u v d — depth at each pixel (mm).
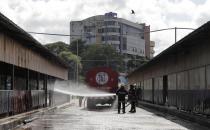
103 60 125000
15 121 20359
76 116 28797
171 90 34812
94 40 159250
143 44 170875
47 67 38000
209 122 19859
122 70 134000
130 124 21938
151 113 33219
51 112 34188
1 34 20359
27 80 29484
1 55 20469
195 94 24938
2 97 20531
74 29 170000
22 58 26156
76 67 94938
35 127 20031
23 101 26391
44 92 36594
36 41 25719
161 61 41625
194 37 21922
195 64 25500
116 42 157000
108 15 159000
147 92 55125
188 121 24281
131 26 165500
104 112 34438
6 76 29016
